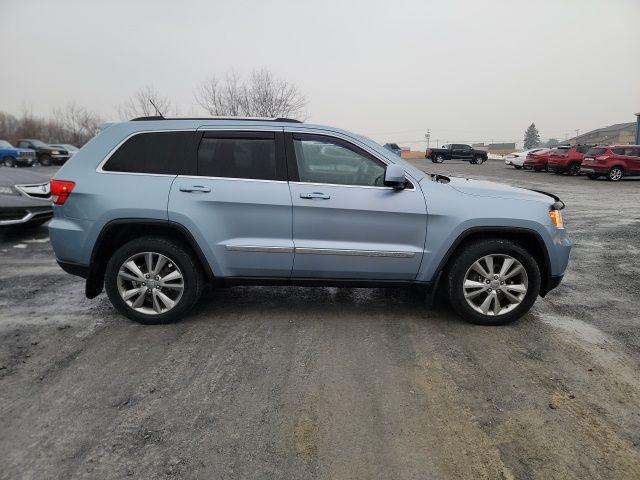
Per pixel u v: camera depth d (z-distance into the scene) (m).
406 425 2.68
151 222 3.86
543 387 3.12
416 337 3.86
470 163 42.25
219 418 2.73
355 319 4.23
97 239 3.89
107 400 2.90
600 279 5.71
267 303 4.62
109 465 2.34
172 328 4.00
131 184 3.88
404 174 3.82
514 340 3.84
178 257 3.94
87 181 3.90
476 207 3.95
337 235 3.93
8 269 5.92
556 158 25.27
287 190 3.88
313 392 3.01
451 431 2.64
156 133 3.98
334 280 4.05
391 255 3.95
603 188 18.03
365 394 2.99
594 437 2.60
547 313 4.50
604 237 8.30
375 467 2.35
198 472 2.30
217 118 4.03
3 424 2.65
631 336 3.97
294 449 2.47
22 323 4.11
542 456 2.45
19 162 26.98
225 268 3.98
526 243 4.20
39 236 8.00
